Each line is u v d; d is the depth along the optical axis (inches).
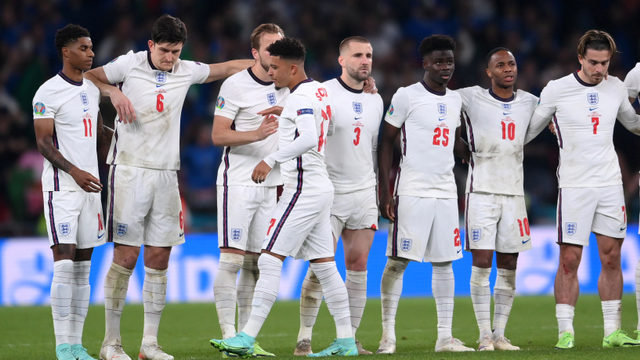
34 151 1975.9
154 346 871.7
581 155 926.4
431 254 911.0
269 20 2421.3
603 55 906.1
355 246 912.3
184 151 2038.6
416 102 900.6
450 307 915.4
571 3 2534.5
